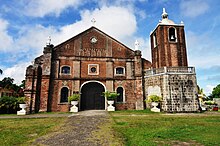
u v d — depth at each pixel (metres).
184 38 23.72
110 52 23.81
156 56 24.53
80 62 22.88
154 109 20.09
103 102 23.17
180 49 23.16
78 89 21.88
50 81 21.48
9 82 44.78
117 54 23.92
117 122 11.59
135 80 23.33
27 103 19.91
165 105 19.78
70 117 14.55
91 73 22.77
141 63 23.95
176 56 22.78
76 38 23.45
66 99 21.64
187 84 20.48
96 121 12.11
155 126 10.15
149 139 7.09
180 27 24.00
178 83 20.38
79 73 22.39
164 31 23.42
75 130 9.04
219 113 18.55
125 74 23.47
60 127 9.91
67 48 22.94
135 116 14.96
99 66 23.14
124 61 23.86
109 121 12.08
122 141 6.90
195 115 16.03
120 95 22.86
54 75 21.78
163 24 23.61
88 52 23.31
